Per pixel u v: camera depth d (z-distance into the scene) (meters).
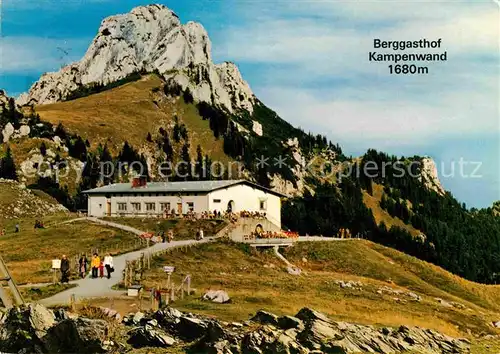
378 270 91.69
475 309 75.94
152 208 115.56
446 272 100.19
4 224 115.06
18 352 29.48
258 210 118.44
